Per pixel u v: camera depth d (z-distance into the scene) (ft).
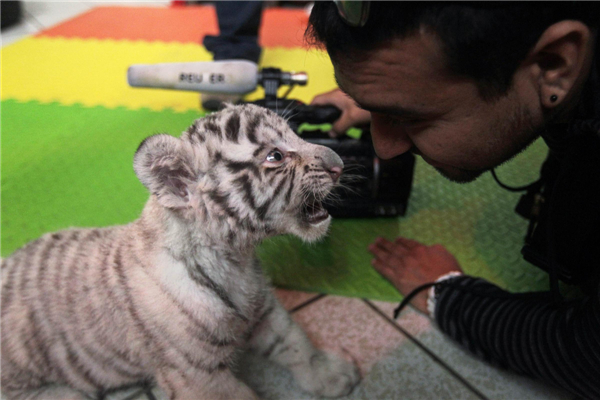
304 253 7.78
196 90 8.16
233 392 5.45
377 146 4.50
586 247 5.05
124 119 11.21
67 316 5.49
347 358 6.06
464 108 3.61
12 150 10.21
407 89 3.49
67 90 12.32
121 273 5.35
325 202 6.94
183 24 15.81
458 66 3.25
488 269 7.32
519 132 3.87
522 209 6.97
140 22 16.07
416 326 6.55
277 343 6.07
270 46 14.02
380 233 8.15
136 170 4.69
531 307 5.26
